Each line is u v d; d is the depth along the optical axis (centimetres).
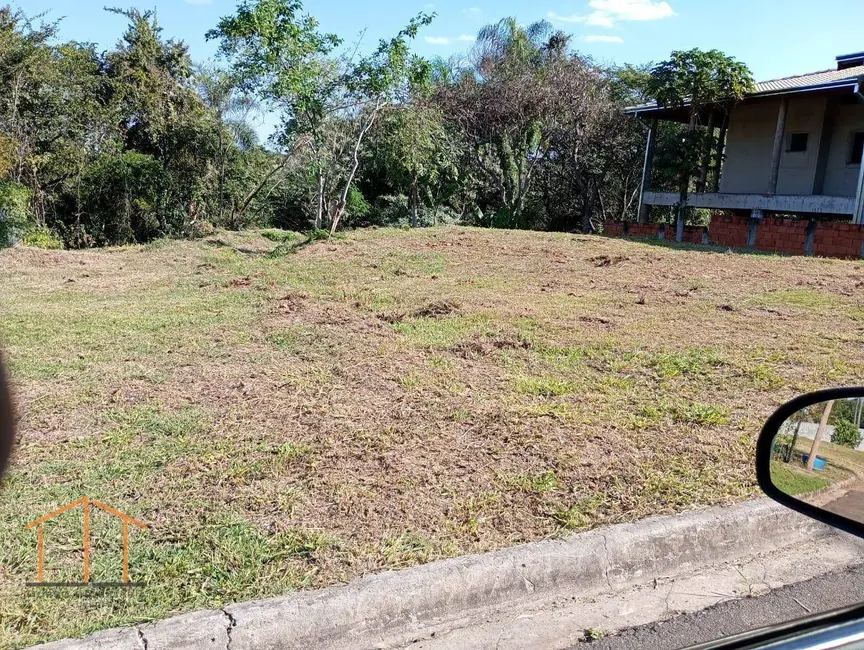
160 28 2355
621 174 2562
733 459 425
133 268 1267
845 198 1602
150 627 263
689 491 383
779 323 773
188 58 2359
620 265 1197
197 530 337
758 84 1966
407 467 407
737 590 322
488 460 419
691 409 501
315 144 1661
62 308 870
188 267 1259
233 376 574
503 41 2630
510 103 2341
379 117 1717
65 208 2156
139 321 779
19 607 276
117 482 385
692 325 760
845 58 1791
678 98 1820
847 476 212
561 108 2358
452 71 2533
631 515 357
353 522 347
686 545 341
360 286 1004
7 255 1370
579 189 2572
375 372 582
